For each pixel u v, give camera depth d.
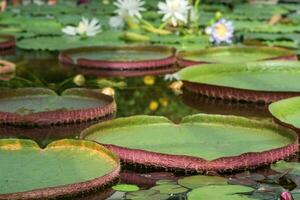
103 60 6.67
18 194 3.27
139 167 3.84
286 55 6.72
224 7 11.82
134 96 5.62
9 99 5.20
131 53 7.47
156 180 3.64
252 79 5.88
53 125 4.74
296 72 6.09
